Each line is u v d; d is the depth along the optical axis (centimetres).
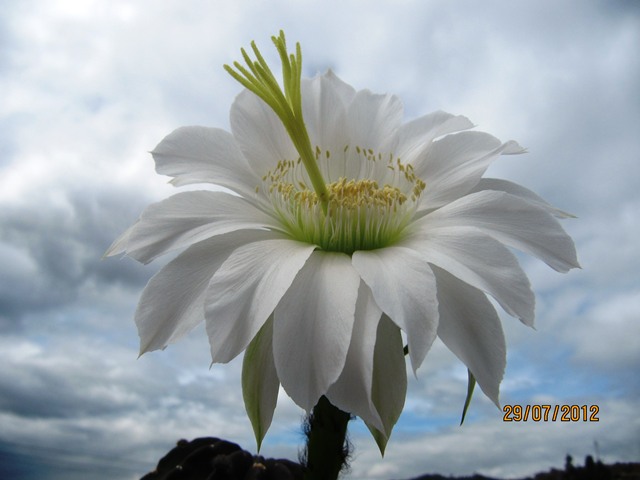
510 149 18
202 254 15
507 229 15
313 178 17
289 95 17
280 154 19
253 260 14
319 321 13
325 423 14
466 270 14
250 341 13
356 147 20
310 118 20
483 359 14
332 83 21
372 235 17
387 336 14
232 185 17
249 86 17
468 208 16
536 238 15
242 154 18
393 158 19
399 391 14
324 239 17
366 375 13
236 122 19
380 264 14
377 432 13
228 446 19
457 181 18
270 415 14
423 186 18
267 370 14
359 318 14
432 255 15
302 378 13
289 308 14
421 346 12
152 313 14
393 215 17
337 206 17
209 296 14
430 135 19
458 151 19
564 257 15
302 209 18
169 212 16
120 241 17
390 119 20
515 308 14
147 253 15
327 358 12
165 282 15
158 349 14
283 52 17
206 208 16
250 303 13
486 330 14
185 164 17
